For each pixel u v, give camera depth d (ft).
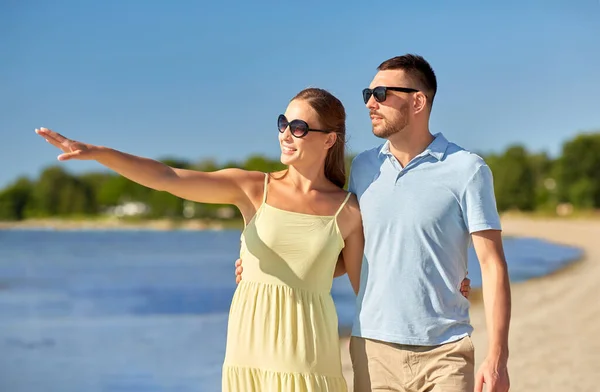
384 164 12.66
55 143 11.32
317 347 12.25
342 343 36.81
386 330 12.18
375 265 12.36
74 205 395.96
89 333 51.01
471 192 11.96
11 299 79.66
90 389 32.30
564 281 64.80
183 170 12.40
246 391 12.24
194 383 32.68
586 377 25.76
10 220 393.29
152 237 296.71
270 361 12.15
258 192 12.80
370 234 12.43
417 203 12.10
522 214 312.71
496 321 11.72
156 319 57.67
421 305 12.00
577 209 303.68
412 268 12.04
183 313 61.26
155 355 40.06
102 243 241.76
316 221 12.50
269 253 12.37
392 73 12.48
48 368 37.40
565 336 33.86
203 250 195.62
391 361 12.19
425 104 12.48
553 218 294.25
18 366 38.11
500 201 320.29
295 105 12.89
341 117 13.08
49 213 395.14
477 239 11.98
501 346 11.64
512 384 24.91
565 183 309.83
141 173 11.87
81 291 87.15
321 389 12.21
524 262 97.35
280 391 12.11
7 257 167.53
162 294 79.46
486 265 11.95
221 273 114.52
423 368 12.01
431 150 12.29
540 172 328.90
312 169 12.84
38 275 114.42
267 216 12.49
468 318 12.32
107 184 396.37
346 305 58.23
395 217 12.21
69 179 398.21
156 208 388.57
